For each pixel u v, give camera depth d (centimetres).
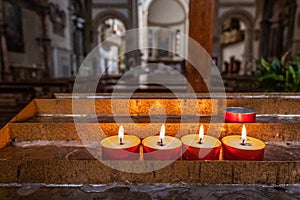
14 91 309
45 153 73
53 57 756
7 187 63
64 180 65
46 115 98
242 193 61
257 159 67
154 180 65
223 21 1048
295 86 145
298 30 742
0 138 76
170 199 58
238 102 100
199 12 161
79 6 994
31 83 362
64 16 848
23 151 74
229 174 64
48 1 709
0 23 519
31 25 660
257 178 65
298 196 60
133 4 1040
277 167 64
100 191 62
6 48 537
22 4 612
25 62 634
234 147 69
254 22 1034
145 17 1250
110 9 1042
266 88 165
